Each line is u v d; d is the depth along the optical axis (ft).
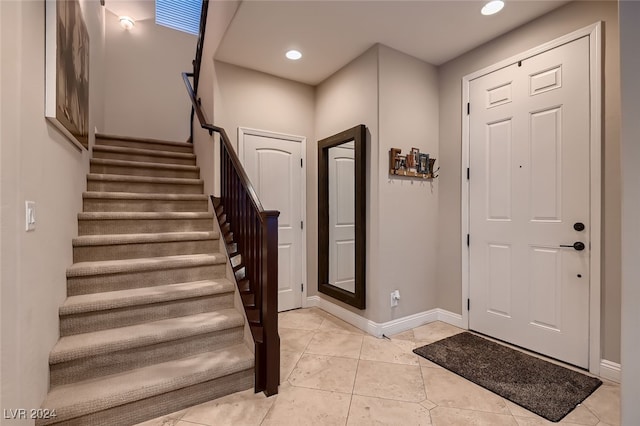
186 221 9.74
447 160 10.23
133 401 5.41
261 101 11.10
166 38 17.21
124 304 6.64
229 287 7.89
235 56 10.03
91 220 8.31
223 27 8.89
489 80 9.02
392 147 9.39
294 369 7.31
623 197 3.43
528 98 8.12
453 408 5.87
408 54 9.77
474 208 9.43
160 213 9.29
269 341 6.32
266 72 11.14
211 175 10.44
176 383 5.74
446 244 10.26
